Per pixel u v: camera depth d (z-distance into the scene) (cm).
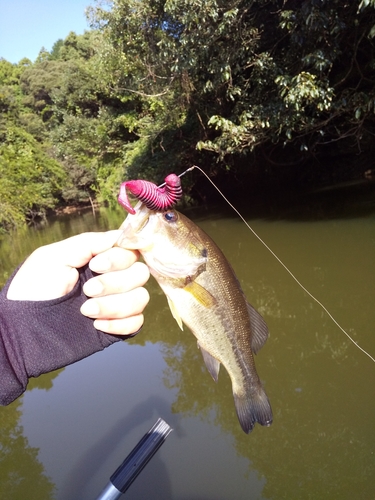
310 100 151
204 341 39
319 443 59
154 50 207
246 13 168
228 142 192
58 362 25
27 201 467
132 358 89
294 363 79
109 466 57
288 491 52
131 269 28
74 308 26
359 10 125
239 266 144
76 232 319
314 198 272
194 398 72
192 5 153
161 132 297
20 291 25
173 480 55
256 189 352
